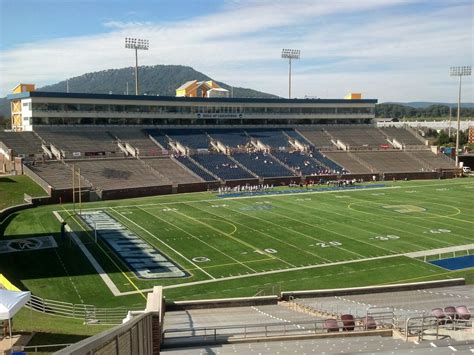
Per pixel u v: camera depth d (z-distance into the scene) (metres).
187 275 35.78
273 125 108.69
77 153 78.94
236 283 34.09
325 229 50.19
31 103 83.19
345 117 115.88
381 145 106.75
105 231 48.62
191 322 22.56
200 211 59.81
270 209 61.34
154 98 95.44
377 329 19.91
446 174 97.62
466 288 31.02
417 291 30.30
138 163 80.56
